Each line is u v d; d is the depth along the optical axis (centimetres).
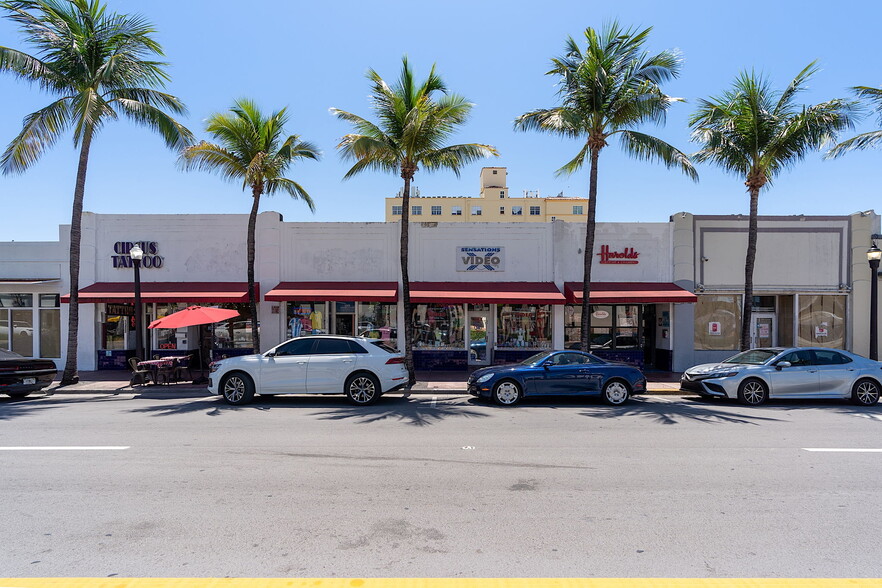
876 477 602
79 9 1352
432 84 1377
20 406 1138
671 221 1758
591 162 1459
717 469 632
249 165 1420
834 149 1518
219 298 1582
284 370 1134
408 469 628
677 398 1304
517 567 379
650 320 1902
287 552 402
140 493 537
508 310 1795
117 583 352
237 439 791
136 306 1443
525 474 609
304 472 613
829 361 1200
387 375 1145
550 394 1149
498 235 1745
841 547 414
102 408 1102
